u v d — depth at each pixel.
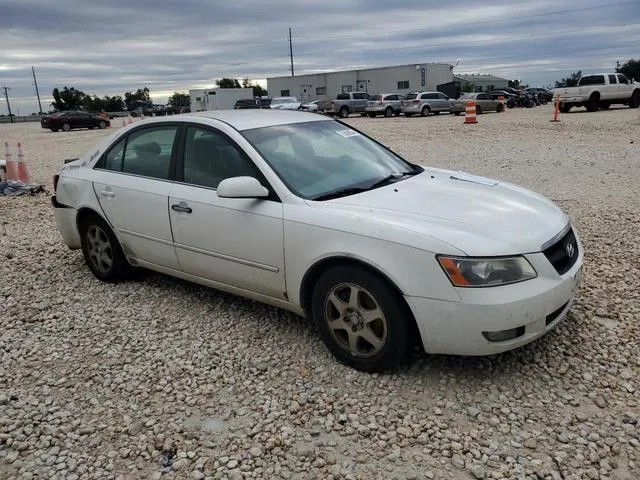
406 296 3.18
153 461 2.86
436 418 3.07
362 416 3.12
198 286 5.09
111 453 2.93
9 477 2.78
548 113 31.03
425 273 3.13
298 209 3.65
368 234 3.30
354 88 54.84
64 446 3.00
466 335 3.12
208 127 4.30
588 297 4.46
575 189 8.71
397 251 3.20
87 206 5.09
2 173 11.08
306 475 2.71
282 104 40.28
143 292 5.02
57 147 22.22
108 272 5.19
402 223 3.31
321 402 3.26
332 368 3.60
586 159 11.81
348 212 3.49
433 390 3.32
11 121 79.00
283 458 2.83
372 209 3.52
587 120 22.55
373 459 2.79
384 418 3.09
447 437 2.92
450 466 2.72
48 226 7.72
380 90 53.44
